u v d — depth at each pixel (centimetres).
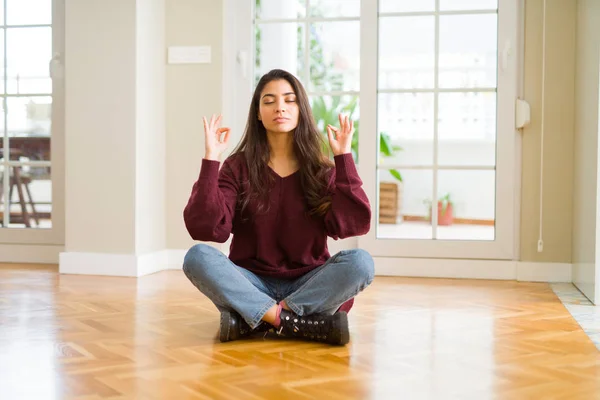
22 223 501
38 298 353
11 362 227
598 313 324
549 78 434
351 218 256
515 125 444
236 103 476
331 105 547
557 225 435
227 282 250
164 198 480
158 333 272
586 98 385
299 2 480
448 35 457
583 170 390
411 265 454
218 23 470
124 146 446
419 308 334
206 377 209
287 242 265
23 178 498
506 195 446
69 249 455
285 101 261
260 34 489
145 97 455
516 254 445
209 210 247
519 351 247
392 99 465
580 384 205
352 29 507
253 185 264
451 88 457
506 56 441
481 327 289
